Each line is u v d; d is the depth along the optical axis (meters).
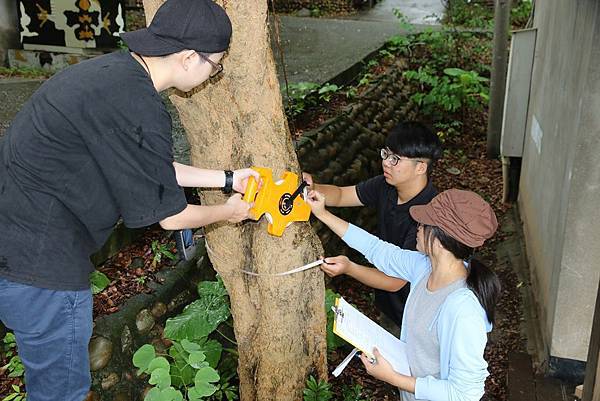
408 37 9.44
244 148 2.52
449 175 7.45
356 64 7.55
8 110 5.39
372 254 2.72
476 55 9.62
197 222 2.14
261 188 2.35
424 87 8.62
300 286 2.76
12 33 7.62
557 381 3.85
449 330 2.15
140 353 2.64
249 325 2.87
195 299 3.64
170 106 5.45
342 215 5.41
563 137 4.14
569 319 3.71
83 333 2.23
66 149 1.92
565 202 3.73
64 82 1.93
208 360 3.21
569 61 4.14
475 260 2.26
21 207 2.01
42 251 2.04
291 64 7.46
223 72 2.37
